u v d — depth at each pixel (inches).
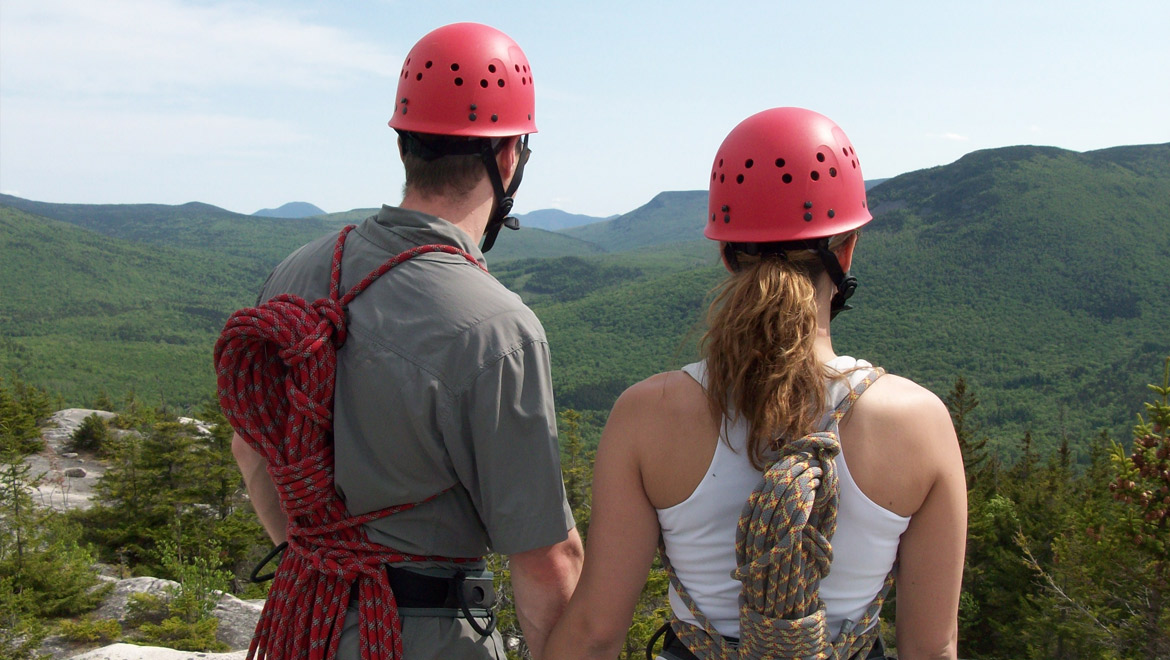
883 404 53.5
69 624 607.2
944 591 55.9
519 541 60.6
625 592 59.7
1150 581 256.8
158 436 1165.7
